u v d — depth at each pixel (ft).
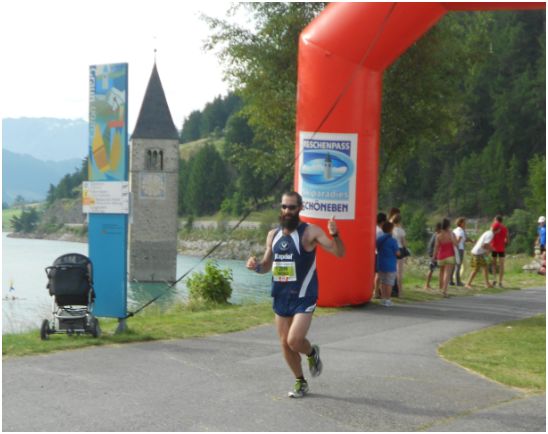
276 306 22.18
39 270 230.68
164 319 40.14
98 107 34.68
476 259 60.85
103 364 26.86
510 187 313.94
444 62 71.20
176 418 19.95
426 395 23.11
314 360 22.24
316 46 43.52
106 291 34.53
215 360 28.04
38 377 24.49
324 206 44.09
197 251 418.51
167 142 327.26
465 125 83.51
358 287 45.01
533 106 316.81
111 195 34.42
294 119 74.18
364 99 43.75
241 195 437.58
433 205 342.64
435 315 42.88
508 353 30.78
